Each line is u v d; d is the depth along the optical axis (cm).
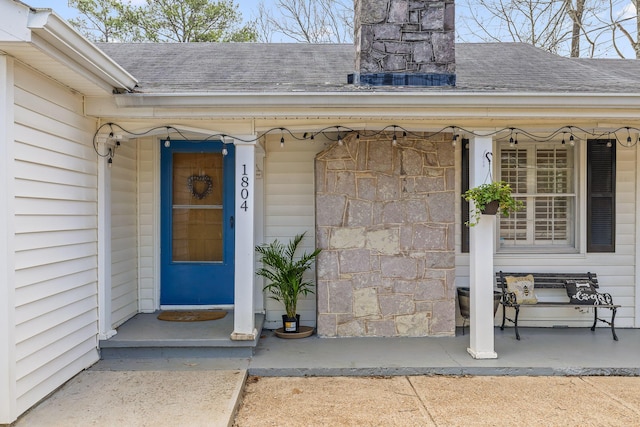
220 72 527
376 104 432
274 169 593
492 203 454
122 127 460
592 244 591
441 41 515
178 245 605
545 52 718
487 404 380
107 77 386
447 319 547
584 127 481
